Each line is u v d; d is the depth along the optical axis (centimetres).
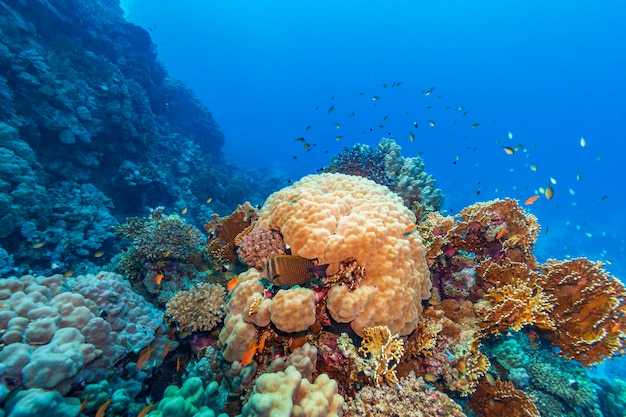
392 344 334
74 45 1512
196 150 2284
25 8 1369
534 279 453
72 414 265
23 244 900
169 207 1614
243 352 343
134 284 647
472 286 502
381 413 301
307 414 248
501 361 439
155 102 2098
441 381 395
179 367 442
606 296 419
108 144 1412
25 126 1098
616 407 546
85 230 1079
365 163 818
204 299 473
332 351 369
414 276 393
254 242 425
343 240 358
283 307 315
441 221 574
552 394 453
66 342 299
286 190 480
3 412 244
